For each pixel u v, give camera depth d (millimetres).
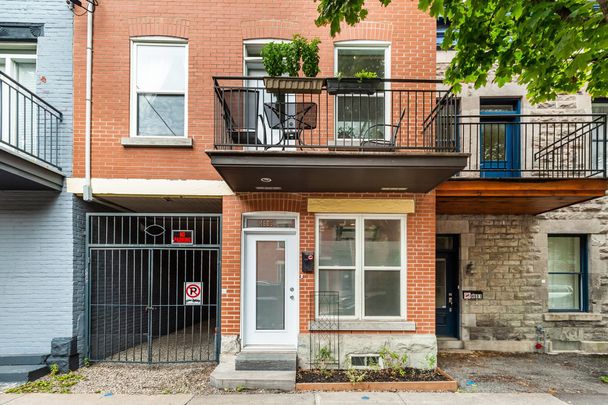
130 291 7914
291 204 6496
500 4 4395
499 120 8008
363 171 5266
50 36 6504
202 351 7363
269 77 5172
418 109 6605
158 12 6598
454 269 8211
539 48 4688
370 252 6645
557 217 7984
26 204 6312
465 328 7828
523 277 7902
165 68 6742
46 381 5723
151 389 5500
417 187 6133
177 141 6418
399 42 6637
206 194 6484
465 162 5070
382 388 5527
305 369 6188
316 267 6539
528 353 7621
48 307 6230
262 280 6633
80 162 6426
